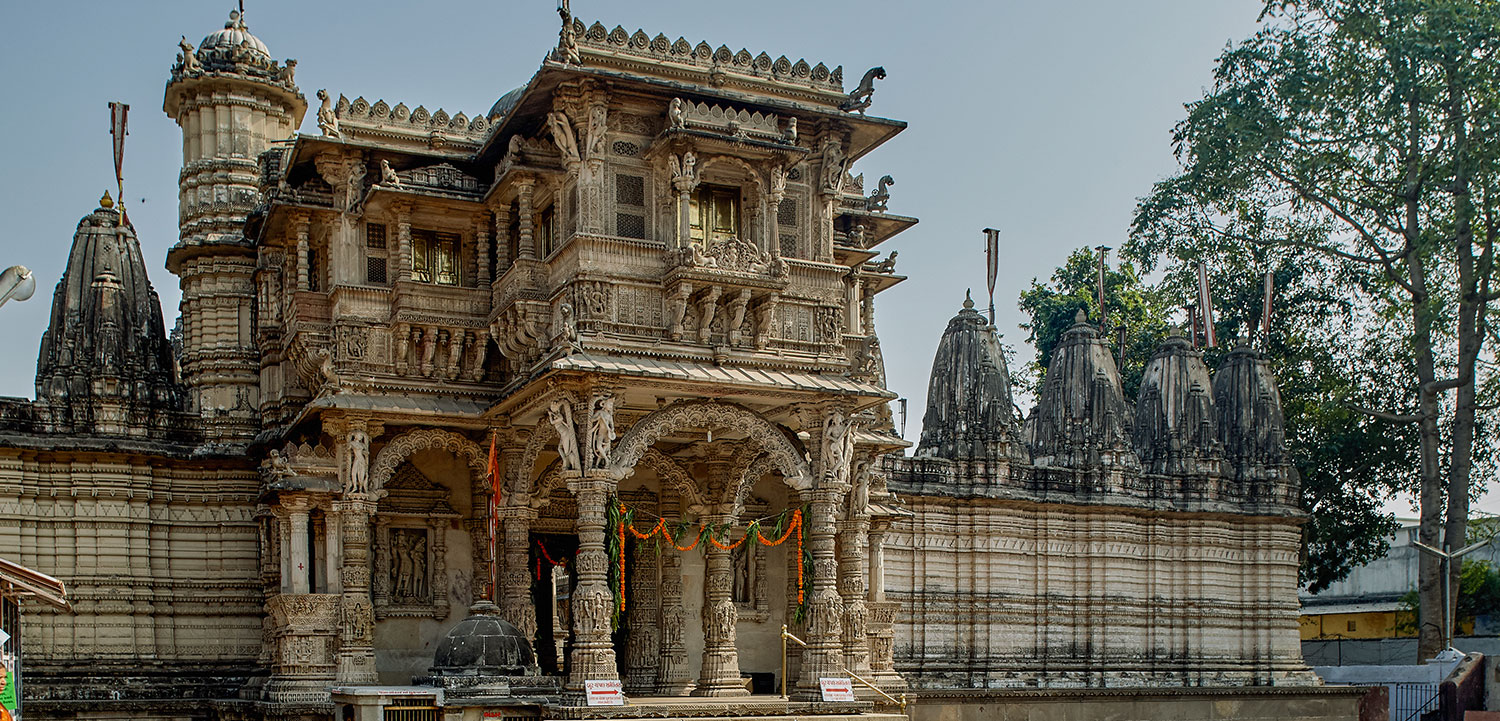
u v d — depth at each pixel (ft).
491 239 123.13
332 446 115.24
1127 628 163.63
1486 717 131.54
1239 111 192.03
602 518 102.78
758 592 131.44
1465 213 181.88
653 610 126.00
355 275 119.96
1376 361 205.26
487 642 102.78
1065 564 160.97
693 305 109.09
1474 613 229.66
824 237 115.85
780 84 115.24
